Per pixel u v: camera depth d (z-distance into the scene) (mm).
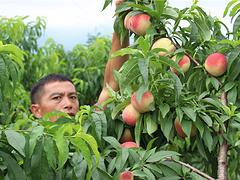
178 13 2510
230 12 2498
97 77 6062
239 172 2922
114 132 2582
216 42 2611
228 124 2402
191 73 2545
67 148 1701
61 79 3188
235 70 2377
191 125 2307
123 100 2574
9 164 1749
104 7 2602
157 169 2113
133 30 2477
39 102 3201
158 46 2434
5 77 1874
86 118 2471
